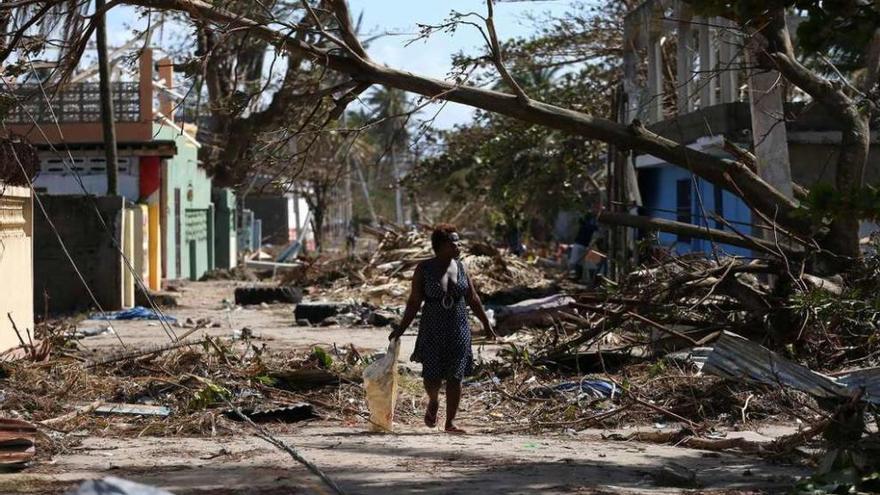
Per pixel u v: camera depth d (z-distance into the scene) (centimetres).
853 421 755
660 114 2167
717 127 1812
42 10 1123
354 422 998
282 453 799
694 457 806
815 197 690
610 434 921
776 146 1391
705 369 838
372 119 1312
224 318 2164
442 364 940
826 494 647
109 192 2409
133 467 736
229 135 2217
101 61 2375
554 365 1233
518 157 2703
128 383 1095
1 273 1280
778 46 1284
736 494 653
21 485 677
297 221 7025
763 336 1177
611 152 2322
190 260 3772
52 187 3048
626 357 1242
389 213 7950
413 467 744
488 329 962
